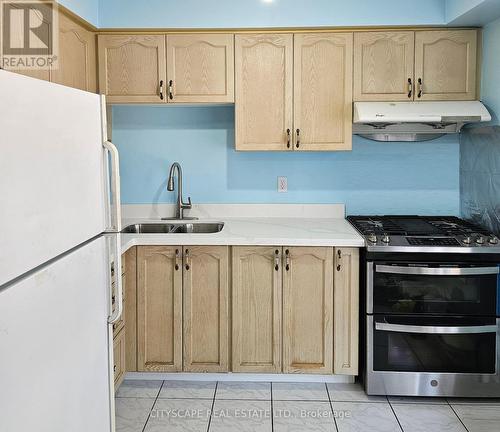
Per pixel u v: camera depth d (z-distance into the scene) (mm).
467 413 2602
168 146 3422
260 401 2732
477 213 3096
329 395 2803
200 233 2998
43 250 1112
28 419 1038
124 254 2766
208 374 2969
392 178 3396
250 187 3434
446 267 2631
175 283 2838
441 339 2701
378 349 2727
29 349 1041
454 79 3008
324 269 2787
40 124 1100
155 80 3039
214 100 3055
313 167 3410
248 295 2832
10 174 969
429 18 2922
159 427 2461
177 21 2955
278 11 2945
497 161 2812
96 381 1459
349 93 3027
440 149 3367
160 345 2881
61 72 2496
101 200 1507
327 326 2818
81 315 1337
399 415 2578
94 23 2900
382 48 3004
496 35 2803
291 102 3043
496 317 2660
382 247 2645
